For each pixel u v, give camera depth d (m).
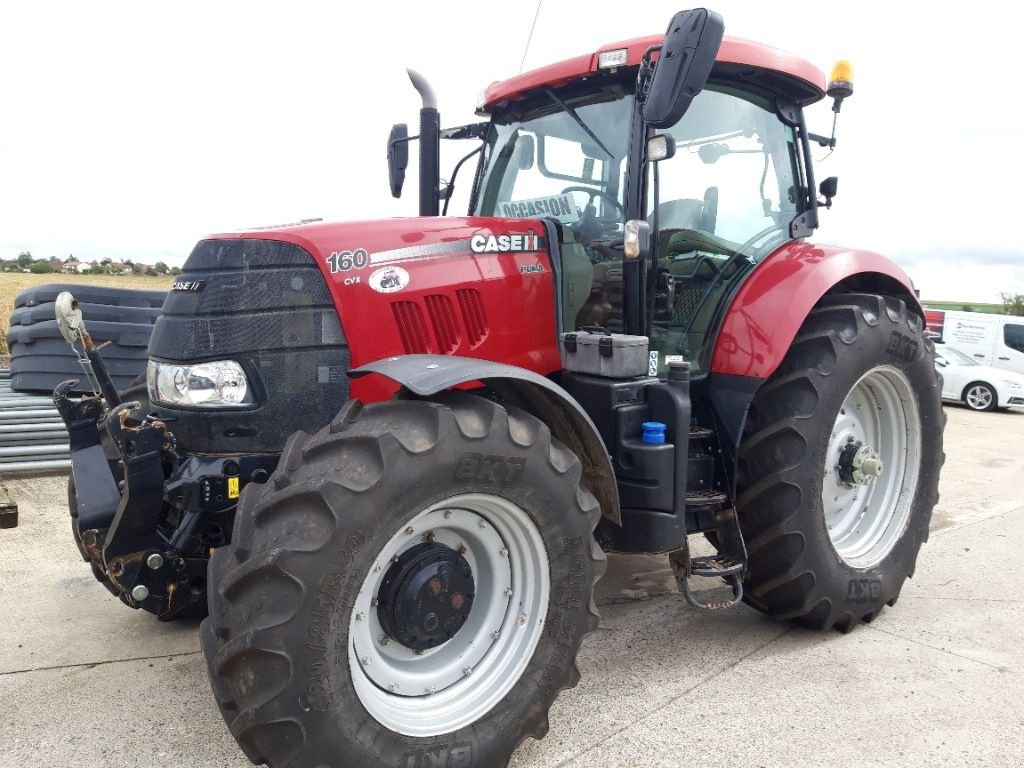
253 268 2.52
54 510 4.64
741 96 3.37
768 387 3.12
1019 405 12.26
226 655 1.88
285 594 1.85
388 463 1.95
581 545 2.32
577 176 3.22
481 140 3.79
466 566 2.25
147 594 2.54
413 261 2.71
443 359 2.24
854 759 2.35
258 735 1.89
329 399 2.56
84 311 5.42
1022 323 14.80
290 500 1.93
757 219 3.48
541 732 2.31
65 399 2.70
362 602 2.04
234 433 2.49
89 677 2.79
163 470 2.57
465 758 2.13
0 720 2.50
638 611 3.52
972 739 2.47
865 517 3.57
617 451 2.74
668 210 3.11
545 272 3.02
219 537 2.64
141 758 2.30
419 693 2.20
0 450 5.26
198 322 2.50
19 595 3.48
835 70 3.56
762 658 3.04
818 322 3.25
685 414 2.76
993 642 3.23
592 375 2.84
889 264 3.63
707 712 2.62
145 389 3.19
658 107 2.56
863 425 3.60
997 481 6.53
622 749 2.39
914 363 3.49
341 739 1.94
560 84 3.22
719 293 3.31
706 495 3.03
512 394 2.55
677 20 2.53
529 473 2.17
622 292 2.98
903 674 2.92
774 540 3.06
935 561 4.31
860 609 3.28
